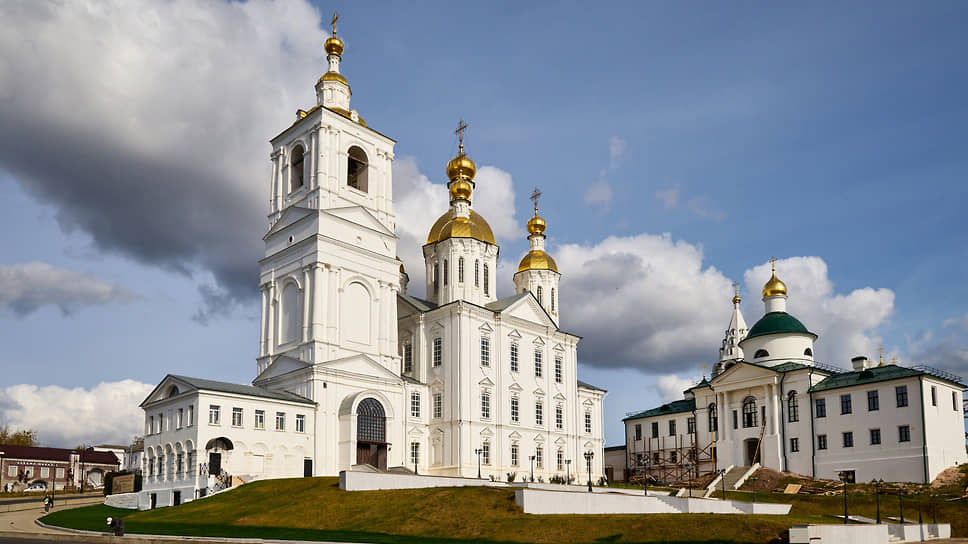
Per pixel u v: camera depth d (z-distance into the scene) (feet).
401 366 281.33
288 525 163.02
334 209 255.29
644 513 165.48
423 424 277.23
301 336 246.88
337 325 248.93
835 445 283.79
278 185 275.18
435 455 275.39
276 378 250.16
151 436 234.17
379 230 270.05
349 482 182.80
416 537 148.66
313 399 236.43
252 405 223.71
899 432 268.00
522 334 303.89
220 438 214.90
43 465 456.45
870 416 276.41
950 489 246.47
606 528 150.20
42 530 165.17
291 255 258.78
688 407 348.38
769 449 298.97
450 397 275.18
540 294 359.46
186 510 185.26
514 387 294.46
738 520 151.84
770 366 317.83
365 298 262.06
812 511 235.20
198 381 224.12
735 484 289.74
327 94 276.21
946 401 275.80
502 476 279.90
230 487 207.10
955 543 179.83
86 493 352.49
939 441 266.36
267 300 264.52
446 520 157.58
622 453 374.02
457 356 276.21
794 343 320.29
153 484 228.02
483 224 334.85
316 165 260.42
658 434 354.74
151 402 235.61
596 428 333.42
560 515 159.12
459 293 315.37
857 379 284.82
